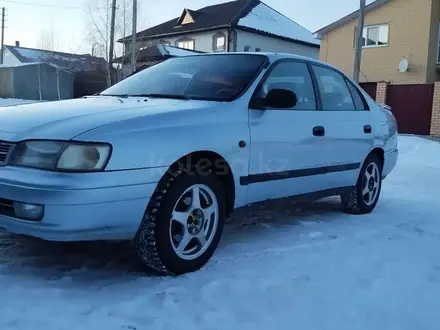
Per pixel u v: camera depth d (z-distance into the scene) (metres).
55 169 2.86
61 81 33.25
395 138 6.07
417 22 22.22
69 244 3.94
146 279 3.26
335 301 3.04
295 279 3.35
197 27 36.41
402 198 6.56
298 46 38.12
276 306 2.93
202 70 4.33
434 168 10.25
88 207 2.82
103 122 3.04
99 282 3.18
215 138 3.46
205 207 3.52
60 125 3.04
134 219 3.04
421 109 19.22
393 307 2.99
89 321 2.62
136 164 3.00
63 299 2.88
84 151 2.86
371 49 23.84
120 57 32.75
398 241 4.39
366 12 23.84
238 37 34.47
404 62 22.42
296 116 4.24
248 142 3.72
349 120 4.97
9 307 2.73
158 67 4.73
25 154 2.97
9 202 2.96
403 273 3.56
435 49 22.44
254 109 3.86
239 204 3.78
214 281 3.24
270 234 4.47
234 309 2.87
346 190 5.13
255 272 3.46
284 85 4.30
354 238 4.43
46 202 2.79
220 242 4.16
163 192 3.18
